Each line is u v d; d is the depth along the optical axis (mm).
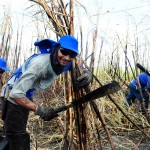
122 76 5953
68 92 2803
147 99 4816
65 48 2508
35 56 2770
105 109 5148
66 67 2721
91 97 2523
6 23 4727
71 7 2719
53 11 2748
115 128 4770
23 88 2596
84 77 2629
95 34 2965
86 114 2855
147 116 3660
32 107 2619
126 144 4258
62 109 2623
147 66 5363
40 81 2689
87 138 2984
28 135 3127
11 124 3037
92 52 2943
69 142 3080
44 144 4254
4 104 3061
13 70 5246
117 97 5168
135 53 3938
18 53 5285
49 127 4684
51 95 4711
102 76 5051
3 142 3086
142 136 4422
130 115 4930
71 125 2984
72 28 2732
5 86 3117
